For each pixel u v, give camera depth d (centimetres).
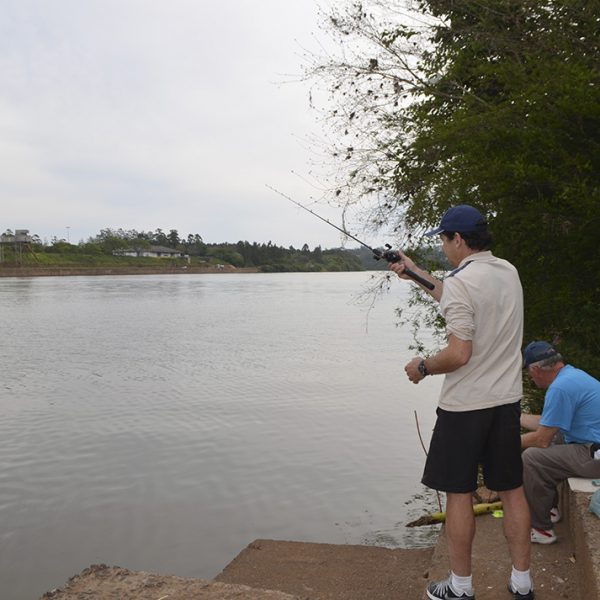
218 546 698
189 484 897
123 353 2352
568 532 417
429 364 300
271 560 510
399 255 365
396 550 524
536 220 546
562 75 552
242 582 470
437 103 801
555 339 618
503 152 567
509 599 344
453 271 307
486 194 570
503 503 326
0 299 6088
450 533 309
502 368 299
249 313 4525
